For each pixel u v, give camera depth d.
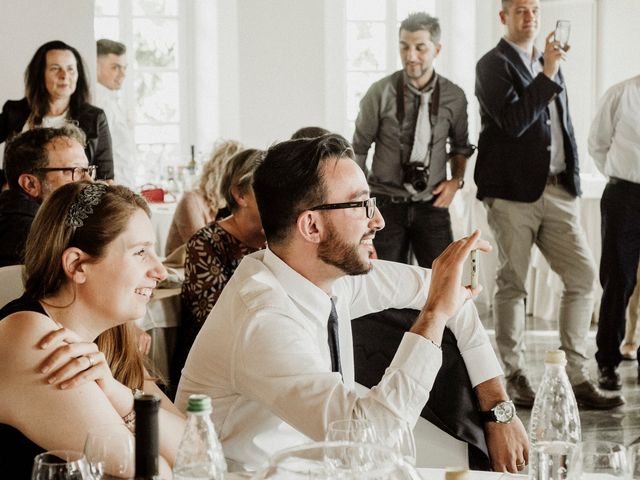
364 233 2.42
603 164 6.09
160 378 2.82
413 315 2.82
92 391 2.11
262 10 9.62
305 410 2.25
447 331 2.79
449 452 2.75
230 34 9.70
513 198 5.75
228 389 2.46
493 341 7.48
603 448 1.83
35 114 5.45
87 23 5.67
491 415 2.76
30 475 2.08
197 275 3.98
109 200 2.16
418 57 6.28
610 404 5.72
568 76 9.72
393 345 2.78
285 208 2.41
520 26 5.68
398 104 6.34
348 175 2.39
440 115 6.37
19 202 3.80
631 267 6.02
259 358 2.33
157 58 9.73
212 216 5.51
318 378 2.28
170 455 2.32
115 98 7.78
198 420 1.66
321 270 2.45
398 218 6.42
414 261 7.71
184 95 9.80
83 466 1.64
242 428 2.46
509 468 2.75
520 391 5.77
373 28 10.12
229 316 2.42
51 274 2.16
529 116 5.59
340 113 10.15
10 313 2.15
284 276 2.46
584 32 9.59
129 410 2.30
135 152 9.62
